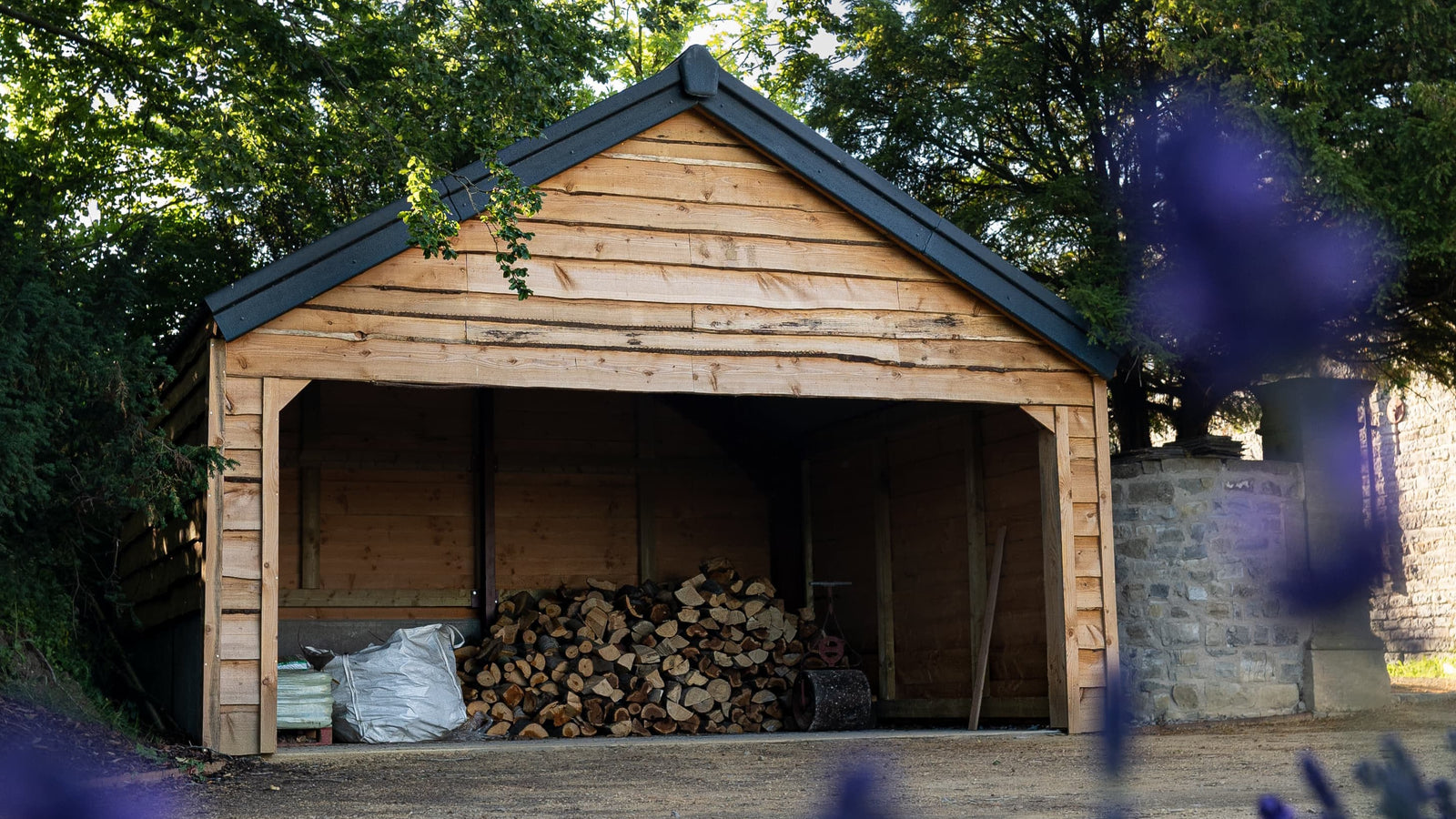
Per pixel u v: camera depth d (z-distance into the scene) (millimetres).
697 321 9102
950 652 11656
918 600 12164
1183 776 7020
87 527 9148
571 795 6637
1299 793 6207
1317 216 10984
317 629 11883
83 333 8219
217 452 7824
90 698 9070
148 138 13023
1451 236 10125
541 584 12883
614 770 7680
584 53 11109
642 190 9117
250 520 8008
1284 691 10672
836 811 980
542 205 8742
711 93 9188
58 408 8000
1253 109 10523
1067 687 9578
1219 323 11859
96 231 14078
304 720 9266
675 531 13570
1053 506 9852
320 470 12203
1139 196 12438
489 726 11352
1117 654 9766
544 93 9586
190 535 8562
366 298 8414
